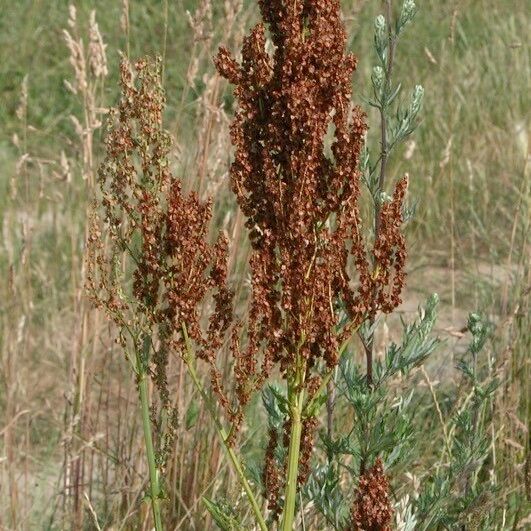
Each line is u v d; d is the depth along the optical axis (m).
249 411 7.80
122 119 5.20
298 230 4.72
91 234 5.35
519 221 11.24
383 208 4.98
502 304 8.77
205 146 7.48
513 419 7.41
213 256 5.13
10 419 8.02
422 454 7.38
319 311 4.81
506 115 14.07
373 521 5.04
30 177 13.64
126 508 7.20
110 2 17.67
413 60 15.46
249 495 4.99
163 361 5.30
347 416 7.33
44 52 17.16
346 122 4.79
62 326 10.42
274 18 4.84
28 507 7.88
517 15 16.28
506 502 6.99
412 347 5.46
